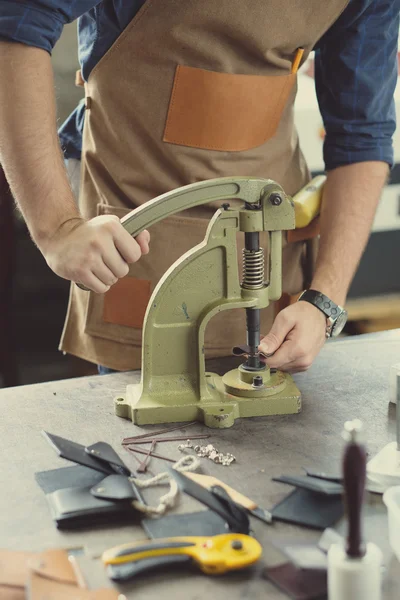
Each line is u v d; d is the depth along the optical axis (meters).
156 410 1.21
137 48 1.38
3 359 2.79
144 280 1.49
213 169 1.46
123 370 1.55
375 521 0.96
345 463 0.75
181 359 1.25
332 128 1.55
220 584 0.85
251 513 0.97
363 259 2.41
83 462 1.02
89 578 0.86
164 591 0.84
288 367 1.34
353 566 0.77
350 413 1.24
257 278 1.24
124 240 1.17
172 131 1.42
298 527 0.95
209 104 1.39
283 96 1.46
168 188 1.46
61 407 1.27
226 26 1.34
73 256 1.17
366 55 1.50
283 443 1.15
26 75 1.18
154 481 1.04
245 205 1.23
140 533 0.95
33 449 1.14
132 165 1.46
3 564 0.86
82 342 1.62
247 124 1.44
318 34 1.43
